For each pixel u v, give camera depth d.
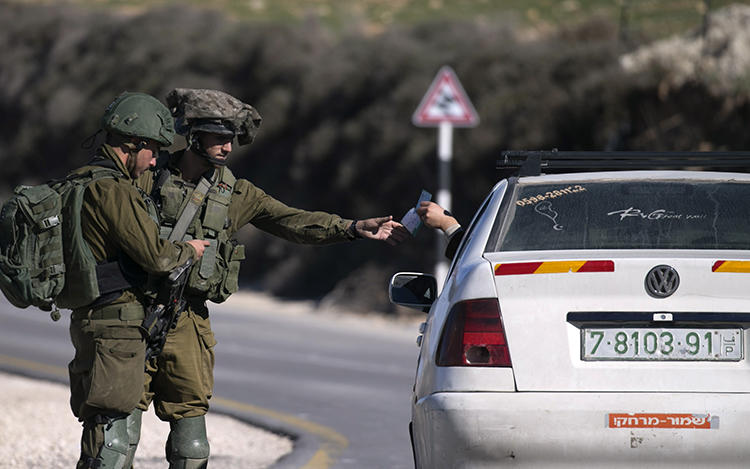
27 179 137.50
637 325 17.33
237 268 21.84
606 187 20.56
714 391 16.97
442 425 17.31
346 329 69.69
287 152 100.50
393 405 42.22
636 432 16.81
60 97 133.00
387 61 92.56
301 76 102.25
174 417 21.80
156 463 30.45
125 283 19.88
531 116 80.62
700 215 19.48
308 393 45.16
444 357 17.77
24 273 19.08
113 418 20.12
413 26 101.06
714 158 21.75
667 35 82.75
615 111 75.38
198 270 21.09
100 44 134.00
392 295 22.42
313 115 97.88
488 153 82.56
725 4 83.25
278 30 110.25
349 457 32.09
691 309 17.27
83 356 20.20
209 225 21.33
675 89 71.50
